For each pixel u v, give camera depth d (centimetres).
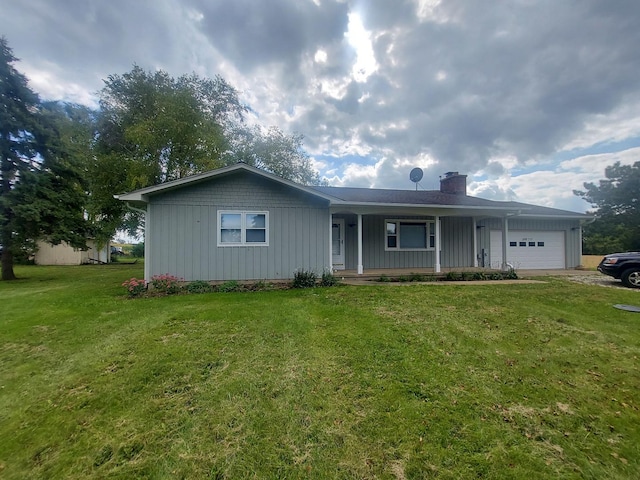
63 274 1423
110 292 835
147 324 496
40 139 1261
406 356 381
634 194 2672
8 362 376
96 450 233
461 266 1275
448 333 459
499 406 284
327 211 965
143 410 279
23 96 1239
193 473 211
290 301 652
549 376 340
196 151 1819
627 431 253
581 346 420
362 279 992
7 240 1188
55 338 448
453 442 238
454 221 1277
